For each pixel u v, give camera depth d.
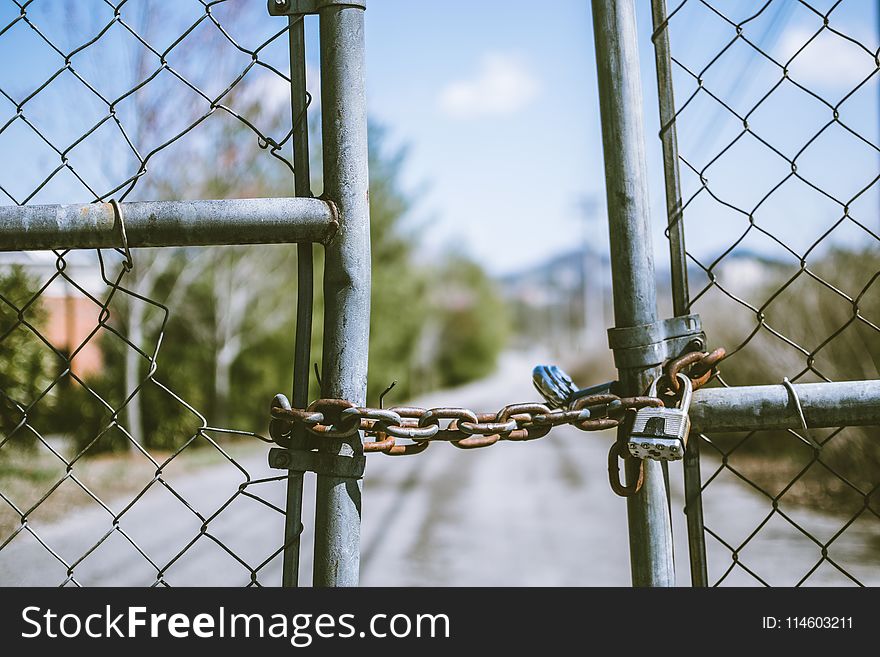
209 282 17.67
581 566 6.71
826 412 1.19
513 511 9.64
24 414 1.24
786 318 8.88
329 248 1.18
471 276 68.62
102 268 1.17
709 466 10.80
